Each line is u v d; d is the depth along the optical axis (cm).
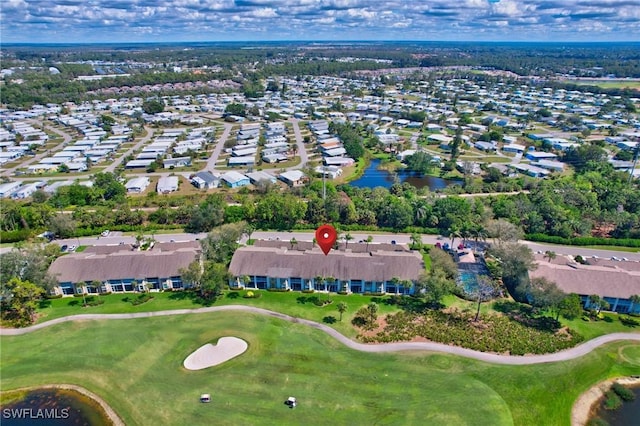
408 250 12588
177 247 12950
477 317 10000
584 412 7519
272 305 10606
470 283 11412
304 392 7800
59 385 8056
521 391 7856
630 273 10700
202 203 15675
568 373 8312
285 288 11331
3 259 10300
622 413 7531
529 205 15338
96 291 11162
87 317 10100
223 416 7281
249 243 13750
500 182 19388
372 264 11244
